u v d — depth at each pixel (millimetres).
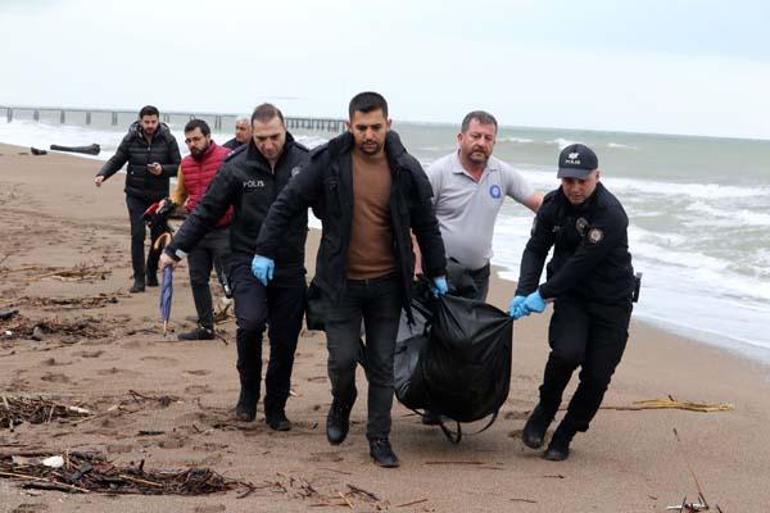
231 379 7883
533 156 50125
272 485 5379
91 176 30453
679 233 18578
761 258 15883
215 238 9094
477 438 6566
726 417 7348
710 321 11484
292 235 6254
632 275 5945
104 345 8953
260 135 6211
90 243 15938
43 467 5371
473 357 5754
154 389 7492
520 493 5488
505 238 18109
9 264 13562
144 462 5668
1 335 9164
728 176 36688
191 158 9414
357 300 5754
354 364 5816
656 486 5758
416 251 6270
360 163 5602
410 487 5480
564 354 5836
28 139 61250
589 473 5934
